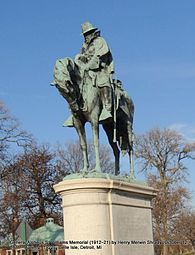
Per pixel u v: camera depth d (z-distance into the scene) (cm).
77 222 1245
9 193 4391
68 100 1263
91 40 1397
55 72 1235
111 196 1279
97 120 1316
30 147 4084
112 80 1371
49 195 4878
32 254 2664
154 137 4856
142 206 1447
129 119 1513
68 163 5175
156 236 4728
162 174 4838
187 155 4853
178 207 4853
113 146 1508
